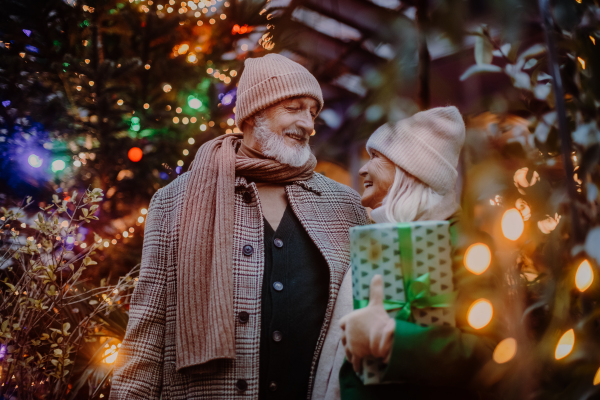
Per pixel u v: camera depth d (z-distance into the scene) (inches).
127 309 83.7
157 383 51.2
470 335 36.9
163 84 104.3
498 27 22.0
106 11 98.9
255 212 56.6
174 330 51.8
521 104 33.4
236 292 51.2
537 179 33.9
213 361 48.3
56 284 62.9
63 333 61.5
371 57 20.6
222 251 51.4
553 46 29.3
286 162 57.2
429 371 35.9
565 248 30.8
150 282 53.5
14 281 72.1
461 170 29.7
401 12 19.6
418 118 43.7
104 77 91.5
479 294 35.5
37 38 91.7
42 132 93.1
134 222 101.7
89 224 94.0
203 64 108.6
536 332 33.4
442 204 44.1
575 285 30.1
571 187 29.4
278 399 49.4
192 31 109.8
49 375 63.2
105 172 98.3
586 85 31.4
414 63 20.0
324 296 53.4
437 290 37.9
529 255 35.8
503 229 31.2
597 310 29.0
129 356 50.7
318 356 50.4
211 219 53.8
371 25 19.7
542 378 31.0
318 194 60.1
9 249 67.8
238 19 101.3
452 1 19.9
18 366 60.2
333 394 46.1
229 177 56.0
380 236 38.9
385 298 38.6
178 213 55.5
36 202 93.3
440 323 38.2
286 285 52.7
